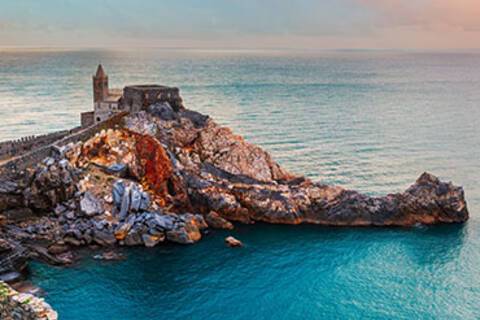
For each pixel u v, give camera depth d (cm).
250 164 10681
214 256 8056
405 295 7112
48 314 3838
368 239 8912
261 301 6856
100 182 9094
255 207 9600
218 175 10212
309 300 6925
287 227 9350
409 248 8562
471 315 6681
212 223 9200
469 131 18550
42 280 6950
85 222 8294
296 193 9844
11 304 3941
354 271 7762
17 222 8175
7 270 6919
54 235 7981
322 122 19625
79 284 6950
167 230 8419
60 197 8606
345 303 6888
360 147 15512
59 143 9381
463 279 7569
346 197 9781
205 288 7106
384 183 11925
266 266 7819
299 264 7925
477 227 9481
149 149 9781
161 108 11150
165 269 7550
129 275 7300
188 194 9612
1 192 8162
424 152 15138
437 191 9769
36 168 8706
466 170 13250
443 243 8781
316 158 14025
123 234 8175
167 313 6488
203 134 10888
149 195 9100
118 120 10806
